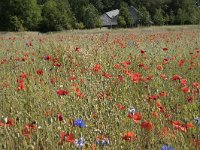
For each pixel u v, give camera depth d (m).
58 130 5.13
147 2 91.88
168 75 9.27
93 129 5.35
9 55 14.64
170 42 18.28
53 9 66.38
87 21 75.31
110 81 8.06
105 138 4.92
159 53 13.30
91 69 9.08
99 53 12.06
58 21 66.25
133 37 21.39
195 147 4.81
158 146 4.90
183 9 86.12
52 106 6.34
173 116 6.04
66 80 8.22
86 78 8.25
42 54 13.09
